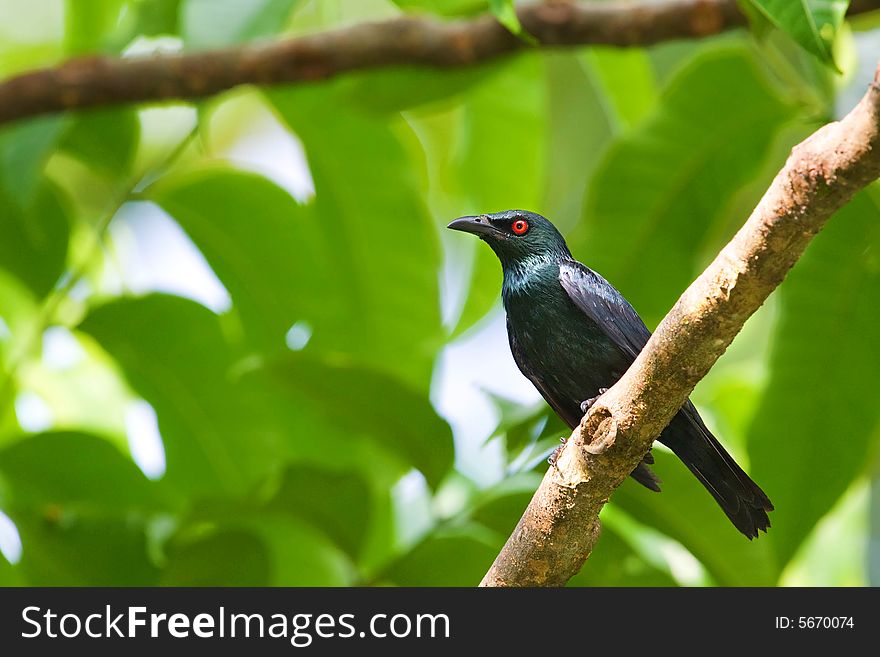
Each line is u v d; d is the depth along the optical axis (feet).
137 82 33.65
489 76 35.78
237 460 36.68
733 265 19.03
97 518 32.83
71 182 42.39
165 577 31.35
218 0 32.71
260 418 36.52
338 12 44.37
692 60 31.94
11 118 33.17
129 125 35.78
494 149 40.37
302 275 38.27
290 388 30.94
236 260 37.91
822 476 31.58
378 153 37.93
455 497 36.17
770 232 18.47
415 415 30.60
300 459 37.17
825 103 31.14
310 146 37.96
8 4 50.88
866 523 37.14
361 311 39.06
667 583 31.68
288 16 32.58
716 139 32.76
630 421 21.08
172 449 36.52
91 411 38.63
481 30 34.58
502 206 40.96
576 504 22.15
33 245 35.63
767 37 30.86
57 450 33.60
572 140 47.16
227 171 36.22
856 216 30.30
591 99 46.98
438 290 38.91
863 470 31.45
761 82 31.76
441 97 36.17
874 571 38.37
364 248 38.60
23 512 32.55
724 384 36.55
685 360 20.11
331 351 39.37
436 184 44.78
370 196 38.27
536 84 39.58
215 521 31.48
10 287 37.14
